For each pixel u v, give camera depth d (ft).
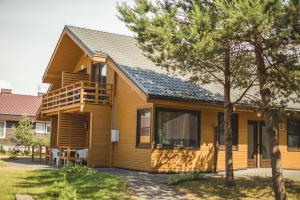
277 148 37.27
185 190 42.55
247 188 43.39
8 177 50.55
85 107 65.92
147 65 64.39
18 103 137.90
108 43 70.74
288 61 37.96
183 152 59.57
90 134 65.87
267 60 38.88
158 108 57.82
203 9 37.68
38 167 64.34
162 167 57.41
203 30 33.14
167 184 45.88
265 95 38.14
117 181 46.09
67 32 74.54
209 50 34.06
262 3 30.76
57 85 88.63
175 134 59.21
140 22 37.70
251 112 68.59
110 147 67.15
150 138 57.47
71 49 80.02
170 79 60.85
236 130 67.15
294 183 47.26
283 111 45.19
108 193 40.70
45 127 136.46
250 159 69.82
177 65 42.68
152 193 41.04
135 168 60.44
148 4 38.88
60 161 69.51
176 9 38.86
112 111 68.03
